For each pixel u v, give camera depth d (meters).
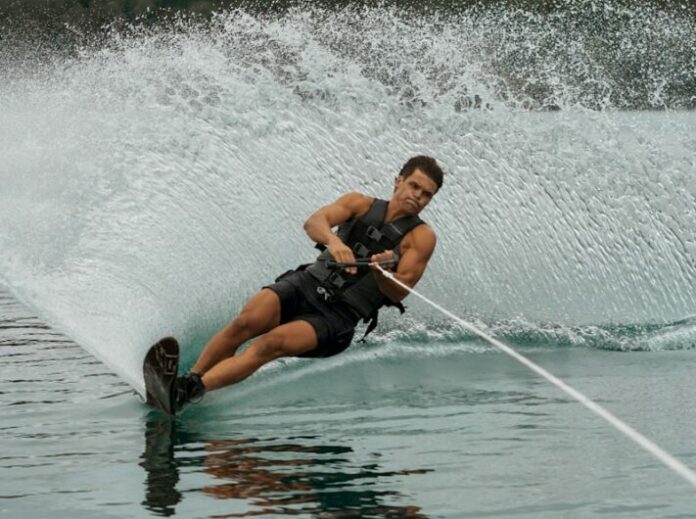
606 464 14.69
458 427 16.78
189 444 15.78
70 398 18.59
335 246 18.58
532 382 20.25
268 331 18.70
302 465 14.71
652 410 17.81
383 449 15.51
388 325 25.58
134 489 13.65
